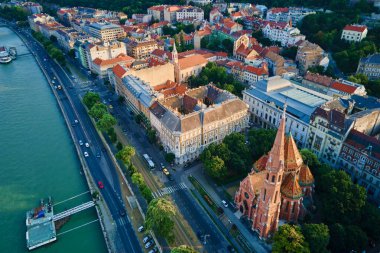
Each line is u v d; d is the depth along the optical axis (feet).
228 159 524.52
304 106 618.85
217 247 408.05
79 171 574.56
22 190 532.32
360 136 498.28
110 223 449.48
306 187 432.66
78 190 526.98
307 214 427.74
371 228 401.08
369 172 483.92
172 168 563.07
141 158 591.78
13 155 626.23
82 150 622.54
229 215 453.58
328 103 593.42
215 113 596.70
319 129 554.05
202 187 513.45
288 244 355.36
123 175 536.83
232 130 641.40
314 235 359.25
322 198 443.73
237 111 629.10
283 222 419.54
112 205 481.05
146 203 480.64
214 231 430.61
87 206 483.92
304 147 599.98
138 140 652.07
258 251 397.60
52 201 505.25
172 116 576.61
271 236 410.52
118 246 414.21
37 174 570.05
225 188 509.76
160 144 629.51
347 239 380.99
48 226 448.24
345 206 410.72
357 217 409.69
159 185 519.60
